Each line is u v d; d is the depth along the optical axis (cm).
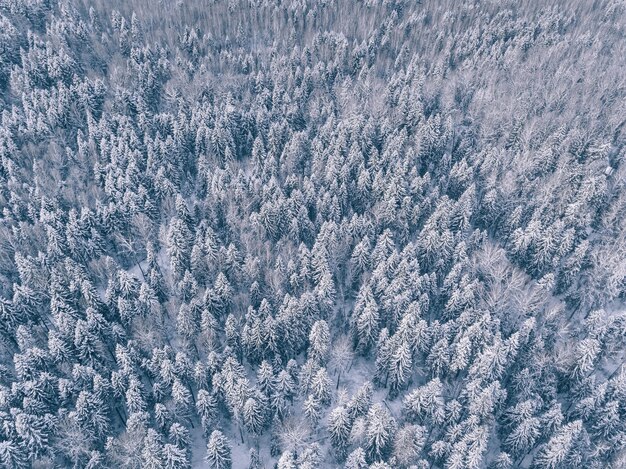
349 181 9206
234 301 7262
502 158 9438
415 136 9962
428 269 7869
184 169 10256
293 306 6569
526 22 14012
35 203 8569
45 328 6900
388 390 6894
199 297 7281
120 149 9475
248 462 6269
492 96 11088
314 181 9138
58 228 8062
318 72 11988
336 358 6944
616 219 8181
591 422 5997
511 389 6294
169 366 6038
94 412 5681
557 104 10912
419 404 5844
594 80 11581
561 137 9662
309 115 11281
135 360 6328
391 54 13512
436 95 11444
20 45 12219
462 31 14200
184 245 7756
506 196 8712
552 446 5397
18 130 9875
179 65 12431
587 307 7600
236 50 13500
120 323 7131
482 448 5181
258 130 10650
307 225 8225
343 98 11169
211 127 10638
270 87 12056
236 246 8106
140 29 13562
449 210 8231
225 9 14750
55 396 6003
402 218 8300
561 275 7688
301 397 6588
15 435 5388
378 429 5425
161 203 9081
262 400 5994
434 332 6588
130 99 10875
